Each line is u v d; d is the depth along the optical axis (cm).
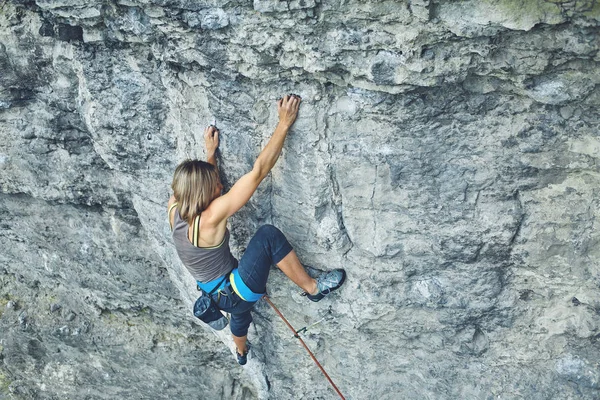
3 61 659
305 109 499
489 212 508
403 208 521
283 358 676
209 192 491
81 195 745
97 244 785
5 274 912
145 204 674
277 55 480
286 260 541
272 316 645
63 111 682
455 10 415
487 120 475
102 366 862
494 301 547
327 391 682
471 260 532
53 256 836
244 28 473
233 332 593
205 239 503
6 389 920
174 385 830
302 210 546
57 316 871
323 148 512
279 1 444
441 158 495
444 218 518
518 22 405
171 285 767
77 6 538
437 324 575
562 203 491
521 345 561
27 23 621
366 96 478
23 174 755
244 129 536
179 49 516
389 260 548
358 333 610
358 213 536
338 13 439
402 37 434
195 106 557
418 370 610
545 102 448
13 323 885
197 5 476
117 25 539
